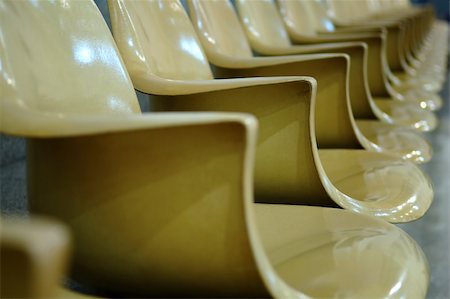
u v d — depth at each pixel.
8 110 0.80
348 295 0.82
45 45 1.05
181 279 0.79
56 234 0.41
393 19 4.28
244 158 0.72
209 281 0.78
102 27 1.22
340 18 4.25
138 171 0.77
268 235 1.03
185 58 1.63
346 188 1.38
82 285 0.92
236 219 0.74
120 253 0.81
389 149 1.85
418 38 5.18
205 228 0.76
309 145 1.27
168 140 0.74
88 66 1.15
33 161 0.87
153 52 1.50
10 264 0.41
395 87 3.08
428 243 2.30
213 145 0.73
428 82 3.29
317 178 1.28
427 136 4.13
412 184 1.41
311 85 1.25
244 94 1.30
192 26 1.71
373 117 2.23
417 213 1.30
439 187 3.00
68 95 1.08
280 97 1.27
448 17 12.12
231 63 1.82
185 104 1.35
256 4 2.43
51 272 0.40
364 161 1.57
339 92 1.78
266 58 1.82
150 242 0.79
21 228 0.41
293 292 0.78
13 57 0.96
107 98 1.17
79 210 0.82
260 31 2.38
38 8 1.07
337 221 1.09
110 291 0.85
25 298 0.42
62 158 0.81
